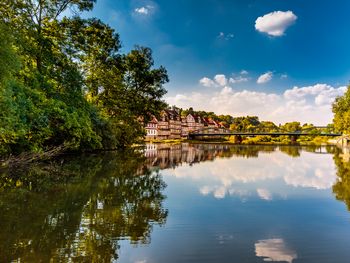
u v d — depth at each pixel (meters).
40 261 6.51
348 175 20.94
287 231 8.84
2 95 14.76
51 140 25.45
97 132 33.19
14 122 16.86
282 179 18.88
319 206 11.84
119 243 7.67
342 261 6.81
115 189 14.40
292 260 6.88
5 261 6.48
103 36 32.84
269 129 124.81
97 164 24.02
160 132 126.06
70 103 25.14
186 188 15.30
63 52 25.44
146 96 43.38
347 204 12.17
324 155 42.34
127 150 43.12
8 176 16.55
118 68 36.69
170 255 7.06
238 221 9.73
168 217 10.02
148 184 16.09
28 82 20.98
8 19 19.92
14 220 9.22
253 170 23.53
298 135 111.94
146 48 42.34
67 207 10.86
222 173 21.50
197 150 52.72
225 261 6.81
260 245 7.73
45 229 8.48
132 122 44.03
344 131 65.69
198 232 8.61
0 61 14.27
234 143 96.25
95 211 10.45
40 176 16.97
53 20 25.22
